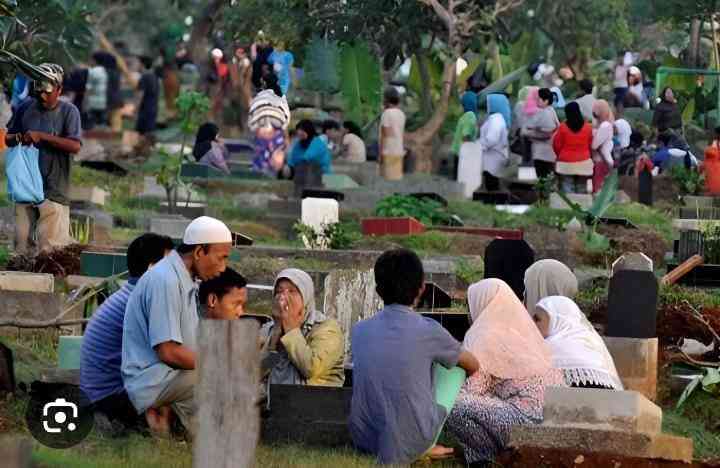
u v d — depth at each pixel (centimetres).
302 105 7369
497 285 2794
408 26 7138
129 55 10300
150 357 2702
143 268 2836
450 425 2692
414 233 4994
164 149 7056
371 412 2641
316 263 4409
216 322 2225
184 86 9275
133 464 2456
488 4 7119
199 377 2228
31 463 2288
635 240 4972
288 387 2772
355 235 4947
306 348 2858
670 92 6631
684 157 6425
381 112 7350
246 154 7269
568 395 2580
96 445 2608
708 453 2955
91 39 7394
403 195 5722
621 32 7850
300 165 5922
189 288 2722
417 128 7544
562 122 6162
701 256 4316
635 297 3155
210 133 6044
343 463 2573
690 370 3309
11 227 4634
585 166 6009
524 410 2697
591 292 3881
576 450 2559
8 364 2788
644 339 3144
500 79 7094
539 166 6278
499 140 6419
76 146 4078
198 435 2227
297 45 7156
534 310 3038
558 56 8081
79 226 4469
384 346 2645
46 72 3634
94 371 2758
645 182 5991
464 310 3541
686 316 3475
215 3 9038
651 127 6712
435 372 2695
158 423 2719
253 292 3875
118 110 8475
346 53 7269
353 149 6944
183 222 4859
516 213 5634
